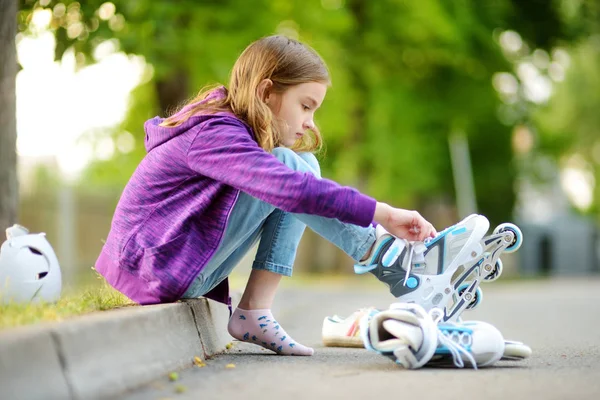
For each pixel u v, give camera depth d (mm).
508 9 17562
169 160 3938
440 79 21625
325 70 4098
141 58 9812
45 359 2650
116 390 2994
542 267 38250
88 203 25547
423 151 23469
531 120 26656
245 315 4336
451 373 3607
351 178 24703
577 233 38219
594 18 17578
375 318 3680
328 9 15805
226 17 12141
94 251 25859
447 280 4145
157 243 3912
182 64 11930
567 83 36062
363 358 4230
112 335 3100
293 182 3588
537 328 7055
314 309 9812
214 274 4203
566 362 4090
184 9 10742
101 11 7551
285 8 14703
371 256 4117
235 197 3879
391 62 19125
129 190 4066
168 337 3650
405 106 22047
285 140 4105
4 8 5605
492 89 22219
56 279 4203
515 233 4188
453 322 4062
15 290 4062
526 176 30969
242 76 4039
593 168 38781
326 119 20781
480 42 17734
